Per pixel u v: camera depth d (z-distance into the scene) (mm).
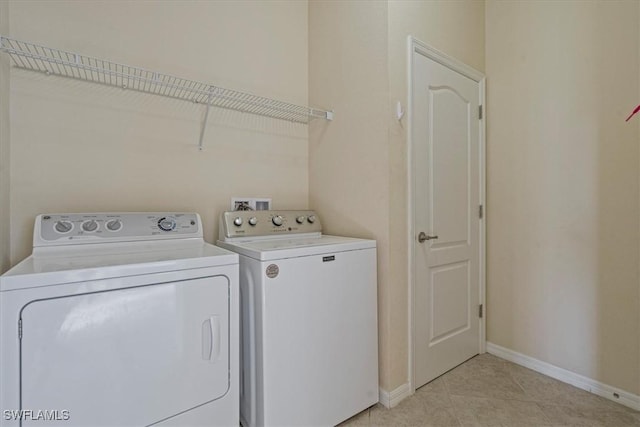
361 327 1577
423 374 1845
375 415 1576
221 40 1888
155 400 1027
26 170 1354
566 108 1846
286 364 1312
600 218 1719
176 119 1735
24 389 840
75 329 904
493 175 2238
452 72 2020
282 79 2139
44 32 1383
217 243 1733
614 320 1670
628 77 1606
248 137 1999
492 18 2219
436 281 1937
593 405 1632
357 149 1831
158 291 1036
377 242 1707
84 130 1484
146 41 1637
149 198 1655
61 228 1269
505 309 2180
